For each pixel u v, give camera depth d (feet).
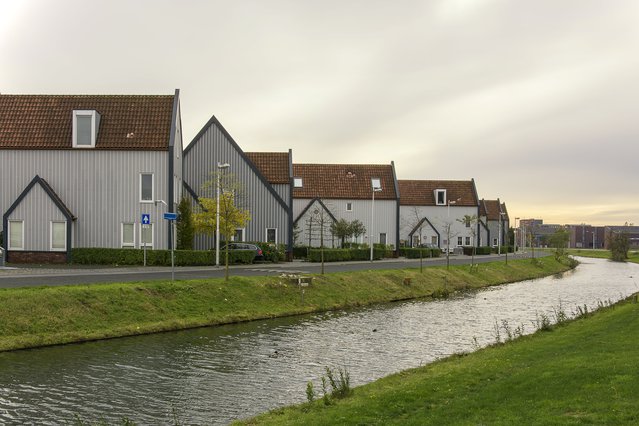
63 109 139.44
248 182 165.58
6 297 71.41
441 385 45.96
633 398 35.45
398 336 77.20
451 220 275.18
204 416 43.88
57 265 122.21
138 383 52.54
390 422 36.37
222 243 155.33
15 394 48.62
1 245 129.29
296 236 206.28
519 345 65.21
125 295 82.02
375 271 134.00
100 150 133.90
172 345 69.26
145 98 142.92
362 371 58.08
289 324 86.02
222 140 164.35
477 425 33.01
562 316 85.92
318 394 49.80
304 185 221.46
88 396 48.44
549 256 298.35
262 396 49.14
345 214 219.82
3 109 139.13
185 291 89.66
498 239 334.44
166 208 134.72
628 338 59.72
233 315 88.12
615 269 254.68
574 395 37.68
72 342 69.21
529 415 34.09
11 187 133.80
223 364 60.13
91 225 134.00
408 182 281.13
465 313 100.32
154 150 134.31
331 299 107.04
